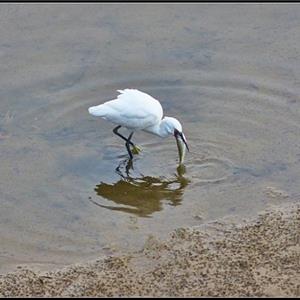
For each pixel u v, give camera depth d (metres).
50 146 16.25
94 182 15.16
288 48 18.92
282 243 12.75
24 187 14.99
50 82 18.17
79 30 19.98
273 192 14.38
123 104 15.57
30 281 12.31
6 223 13.98
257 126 16.36
